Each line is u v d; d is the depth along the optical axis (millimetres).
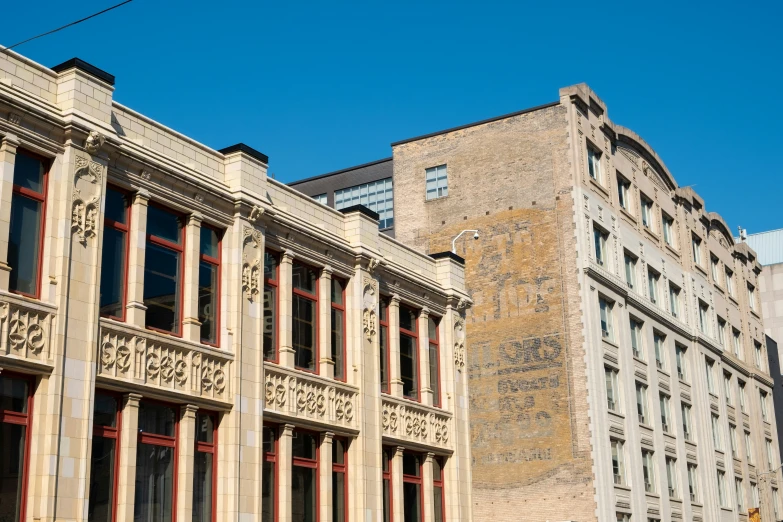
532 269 50000
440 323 37094
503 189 52250
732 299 74250
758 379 75688
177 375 24828
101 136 23156
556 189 50469
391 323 34125
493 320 50438
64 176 22547
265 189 28922
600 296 50344
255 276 27828
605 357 49125
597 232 52219
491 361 49844
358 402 31250
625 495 47875
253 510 26188
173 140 26516
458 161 54344
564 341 48031
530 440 47688
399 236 55156
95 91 23734
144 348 23953
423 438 34344
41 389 21328
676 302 62625
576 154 50688
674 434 56125
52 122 22453
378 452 31594
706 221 70875
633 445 49844
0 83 21516
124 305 24047
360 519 30203
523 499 47031
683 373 61344
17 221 21781
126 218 24578
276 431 28062
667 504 52406
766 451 73938
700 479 58375
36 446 21062
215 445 25969
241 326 26922
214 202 27031
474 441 49219
